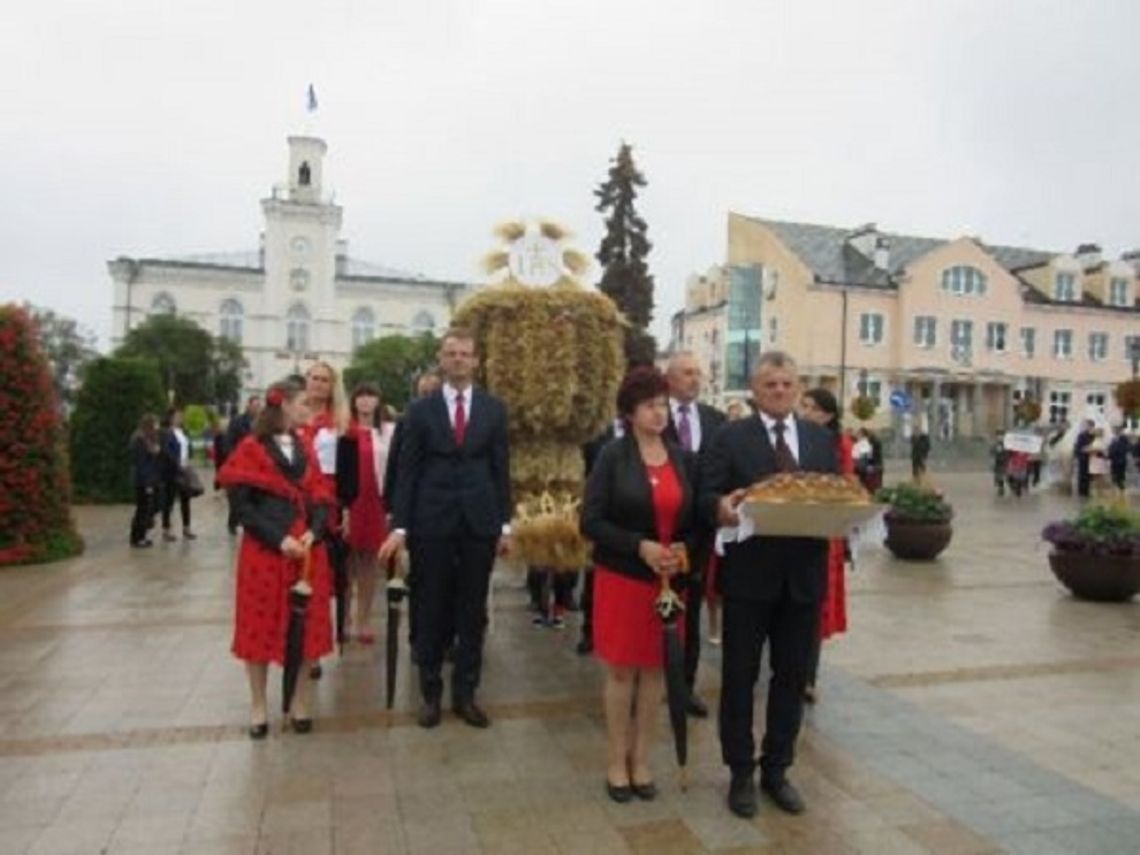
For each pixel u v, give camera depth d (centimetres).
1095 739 557
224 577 1086
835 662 730
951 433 5094
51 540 1216
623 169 4306
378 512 766
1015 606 966
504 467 589
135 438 1367
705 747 535
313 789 466
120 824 425
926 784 484
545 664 705
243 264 9331
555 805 451
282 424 549
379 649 747
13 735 540
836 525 420
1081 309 5306
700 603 591
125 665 691
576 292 859
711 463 459
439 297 9350
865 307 4922
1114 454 2492
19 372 1193
